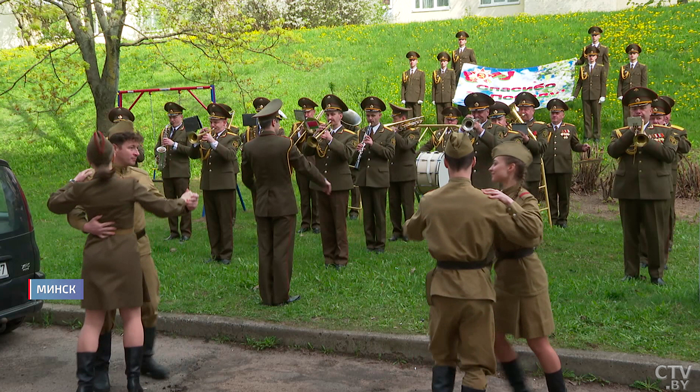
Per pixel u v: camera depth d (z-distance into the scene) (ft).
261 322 18.80
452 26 78.43
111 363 17.49
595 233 29.89
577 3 86.38
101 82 45.68
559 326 17.30
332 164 24.68
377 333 17.47
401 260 25.44
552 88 49.80
